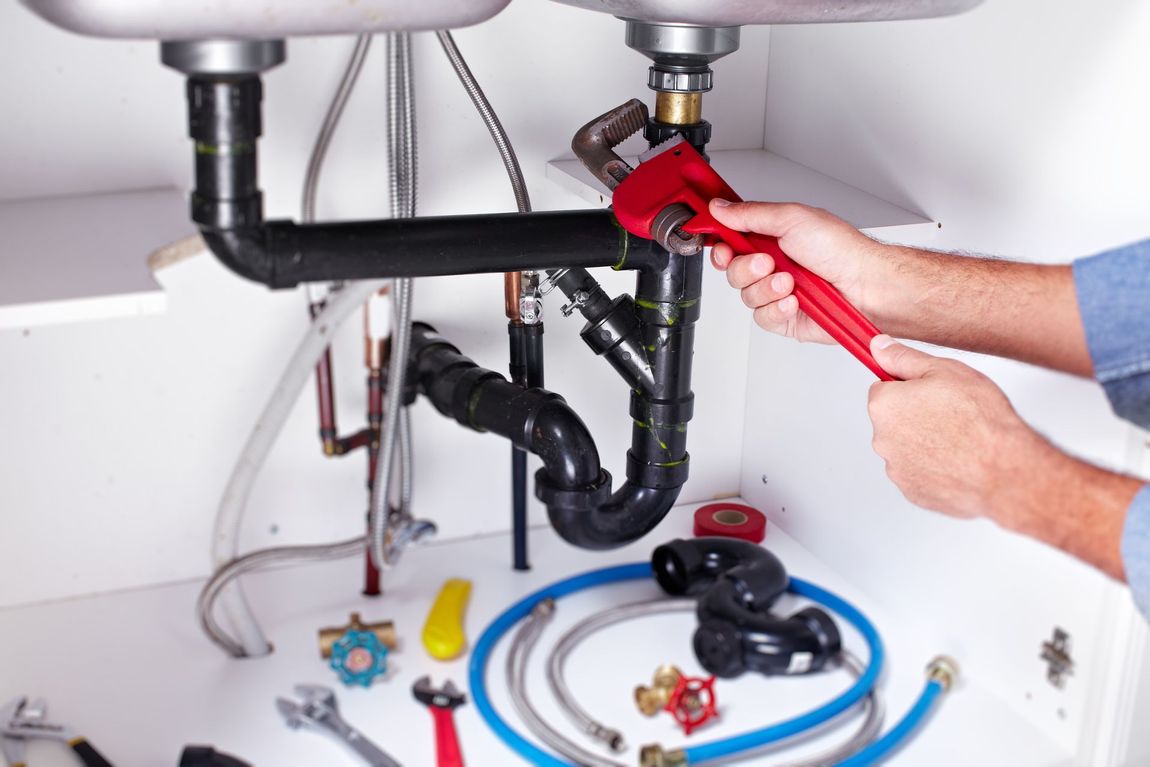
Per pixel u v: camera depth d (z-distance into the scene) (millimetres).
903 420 767
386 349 1146
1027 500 725
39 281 818
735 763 1060
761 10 704
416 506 1365
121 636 1222
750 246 805
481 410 1013
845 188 1245
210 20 567
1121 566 685
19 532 1234
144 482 1260
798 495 1400
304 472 1309
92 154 1117
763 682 1188
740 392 1367
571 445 948
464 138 1190
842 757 1065
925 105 1133
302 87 1139
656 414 902
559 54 1195
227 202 657
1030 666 1134
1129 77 927
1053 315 860
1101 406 1008
